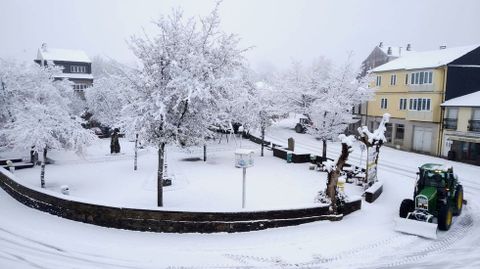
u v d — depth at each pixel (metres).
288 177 22.14
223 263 9.72
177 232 11.91
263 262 9.83
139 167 25.42
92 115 44.19
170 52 13.99
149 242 11.11
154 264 9.59
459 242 11.58
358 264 9.81
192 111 14.16
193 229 11.88
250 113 28.86
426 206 12.55
